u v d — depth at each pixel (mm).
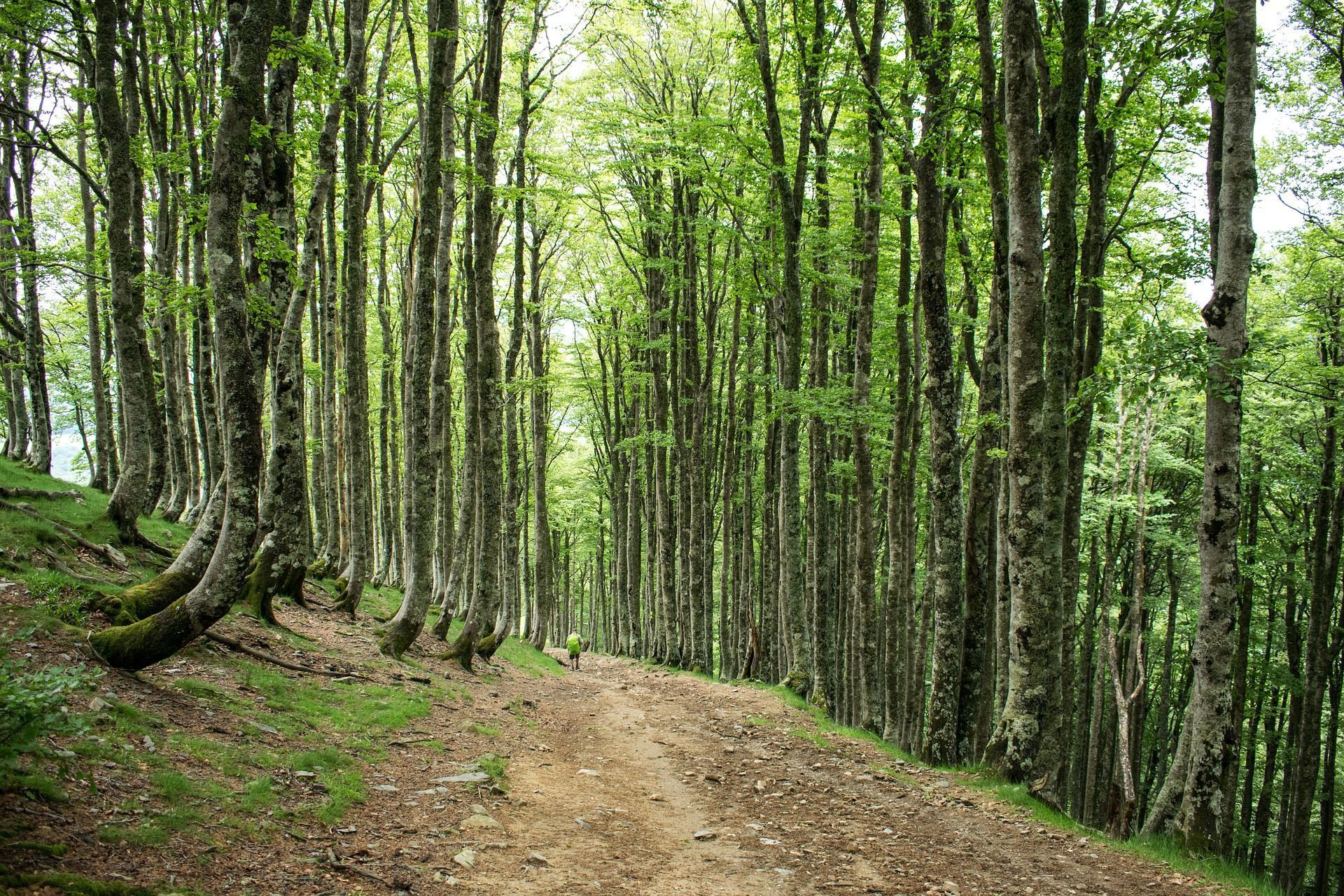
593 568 50625
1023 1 9461
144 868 4266
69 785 4715
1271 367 16688
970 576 12383
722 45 22000
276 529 11227
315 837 5512
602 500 42000
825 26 15898
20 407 16281
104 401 14086
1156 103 12281
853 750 12109
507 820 7164
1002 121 12109
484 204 14391
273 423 10648
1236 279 9102
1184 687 27453
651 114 19562
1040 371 9742
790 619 16969
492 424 14797
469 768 8289
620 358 31859
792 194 15547
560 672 22312
